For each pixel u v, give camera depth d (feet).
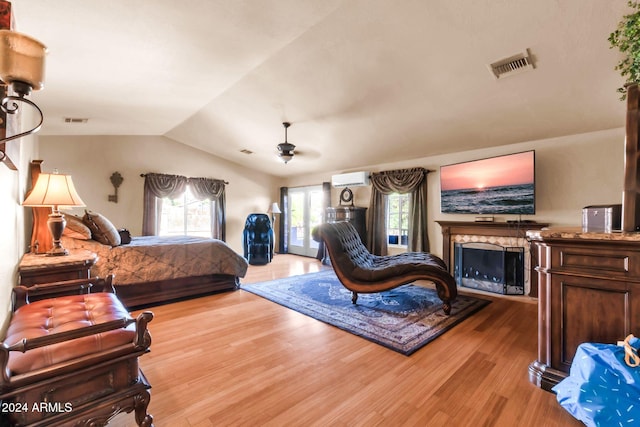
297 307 10.69
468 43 8.07
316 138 16.35
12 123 4.73
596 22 6.82
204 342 7.83
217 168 22.08
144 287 11.00
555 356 5.72
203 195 21.01
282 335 8.30
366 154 17.40
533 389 5.76
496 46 7.99
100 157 17.33
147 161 18.89
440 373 6.33
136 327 4.46
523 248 12.76
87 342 4.11
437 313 10.10
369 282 10.49
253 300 11.68
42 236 8.81
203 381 6.00
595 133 11.47
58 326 4.49
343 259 10.90
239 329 8.71
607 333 5.17
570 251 5.58
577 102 9.79
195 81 10.84
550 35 7.39
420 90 10.57
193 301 11.51
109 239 10.36
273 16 7.41
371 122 13.58
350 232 12.59
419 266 10.03
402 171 17.16
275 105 13.24
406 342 7.78
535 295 12.35
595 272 5.29
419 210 16.48
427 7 7.16
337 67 9.98
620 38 6.69
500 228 13.38
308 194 23.85
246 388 5.77
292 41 8.80
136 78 9.72
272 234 21.29
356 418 4.94
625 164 5.28
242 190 23.48
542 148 12.68
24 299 5.74
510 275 13.03
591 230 6.31
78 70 8.53
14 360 3.68
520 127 11.91
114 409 4.21
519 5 6.73
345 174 19.88
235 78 11.14
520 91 9.72
